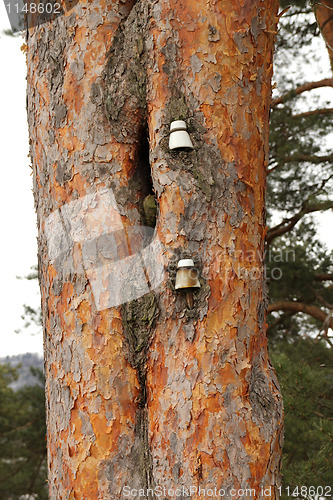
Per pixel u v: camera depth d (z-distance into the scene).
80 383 1.98
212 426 1.86
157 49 2.01
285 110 7.76
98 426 1.95
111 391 1.96
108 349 1.98
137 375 2.00
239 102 2.03
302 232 8.01
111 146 2.08
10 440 9.80
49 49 2.18
